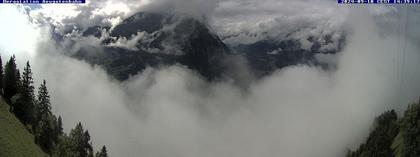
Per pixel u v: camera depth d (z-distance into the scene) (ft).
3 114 476.54
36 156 437.17
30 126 535.19
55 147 529.86
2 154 371.15
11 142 411.95
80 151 594.65
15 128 467.93
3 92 547.49
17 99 531.09
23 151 417.69
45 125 519.60
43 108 624.59
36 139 503.20
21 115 531.50
